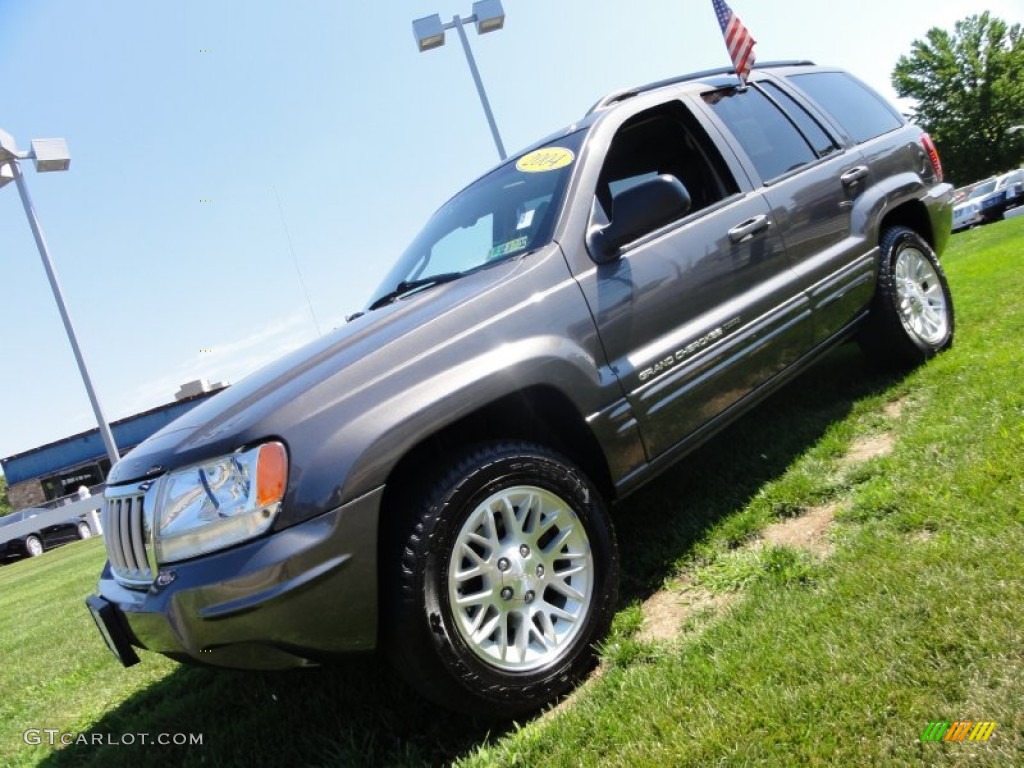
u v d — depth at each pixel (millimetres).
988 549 2131
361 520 2076
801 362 3578
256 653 2074
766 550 2697
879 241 4148
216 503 2078
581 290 2742
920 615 1943
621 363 2762
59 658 4863
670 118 3521
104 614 2406
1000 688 1626
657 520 3340
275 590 1977
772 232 3471
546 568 2377
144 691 3494
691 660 2143
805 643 1994
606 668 2346
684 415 2953
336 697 2646
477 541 2252
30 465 31719
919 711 1640
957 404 3418
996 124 41906
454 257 3309
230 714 2854
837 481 3064
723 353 3100
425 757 2197
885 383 4133
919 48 43312
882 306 4039
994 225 15703
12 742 3367
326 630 2047
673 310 2984
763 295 3330
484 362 2393
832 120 4246
